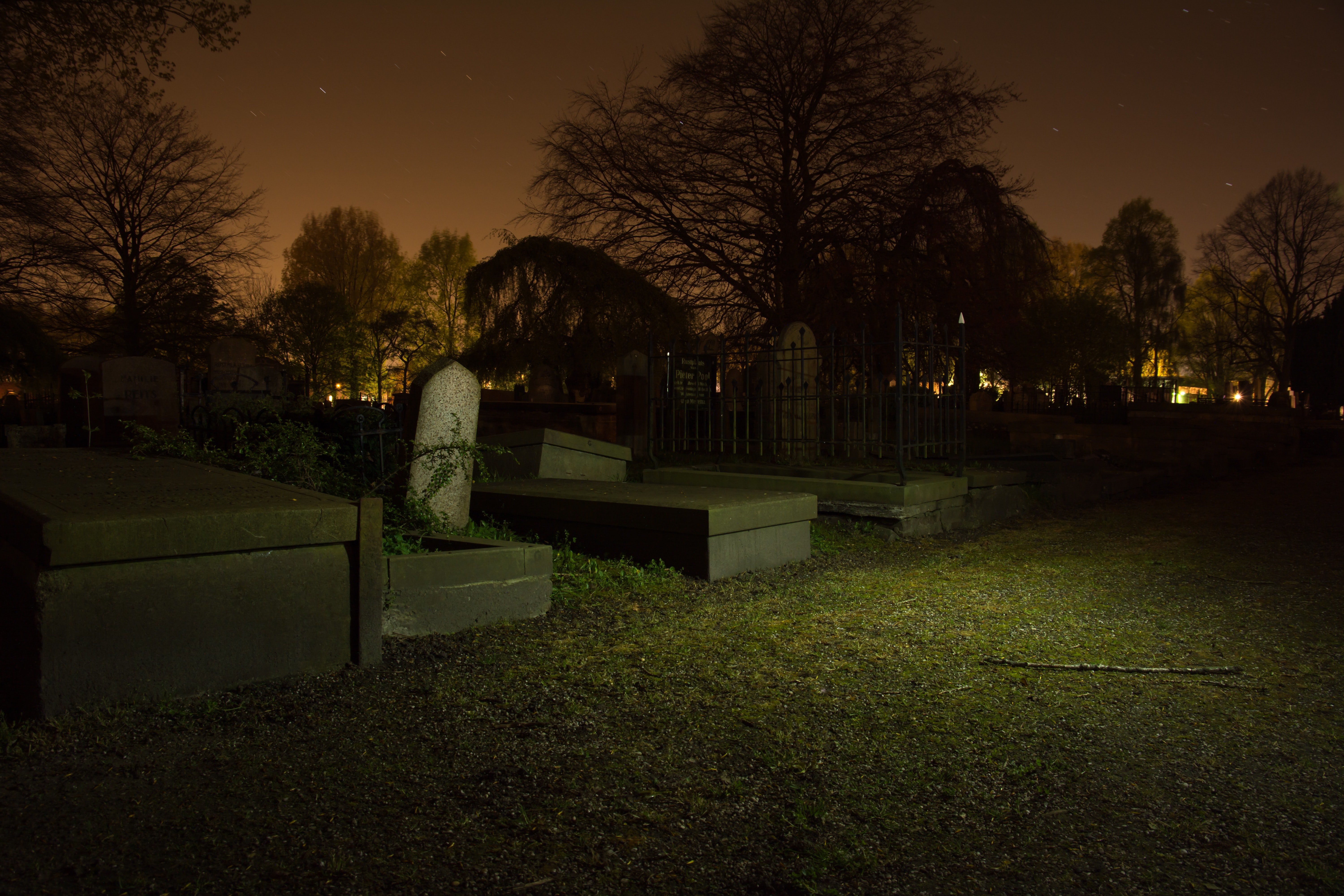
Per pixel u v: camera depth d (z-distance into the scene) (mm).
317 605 3879
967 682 3928
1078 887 2242
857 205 20062
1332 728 3375
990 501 9953
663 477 9945
